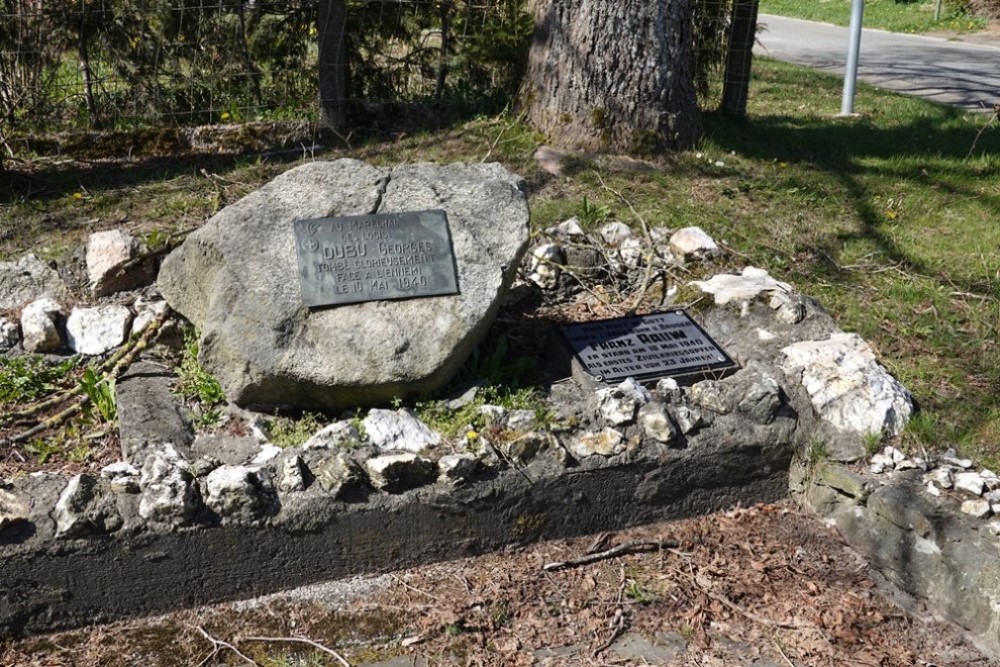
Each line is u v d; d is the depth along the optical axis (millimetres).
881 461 4312
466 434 4191
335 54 8055
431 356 4297
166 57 8109
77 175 7125
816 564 4215
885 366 4949
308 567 3984
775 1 29844
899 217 6793
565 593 4008
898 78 14891
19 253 5867
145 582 3801
